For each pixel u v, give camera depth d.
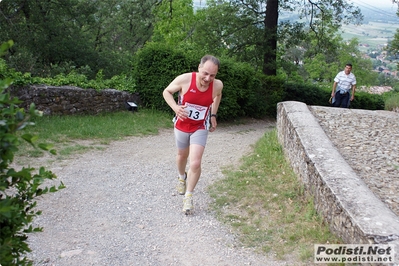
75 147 7.97
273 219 5.05
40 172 2.30
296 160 6.19
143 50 12.83
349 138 7.14
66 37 22.42
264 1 20.80
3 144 1.77
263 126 14.34
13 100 1.83
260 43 20.67
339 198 4.30
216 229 4.87
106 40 32.38
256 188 5.98
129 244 4.48
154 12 25.19
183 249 4.41
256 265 4.11
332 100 12.57
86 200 5.55
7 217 1.92
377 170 5.68
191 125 5.10
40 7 21.27
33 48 21.19
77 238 4.54
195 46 18.88
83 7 22.80
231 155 8.16
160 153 8.23
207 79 4.71
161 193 5.96
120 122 10.64
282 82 17.58
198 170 5.13
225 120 14.31
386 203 4.65
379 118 8.59
